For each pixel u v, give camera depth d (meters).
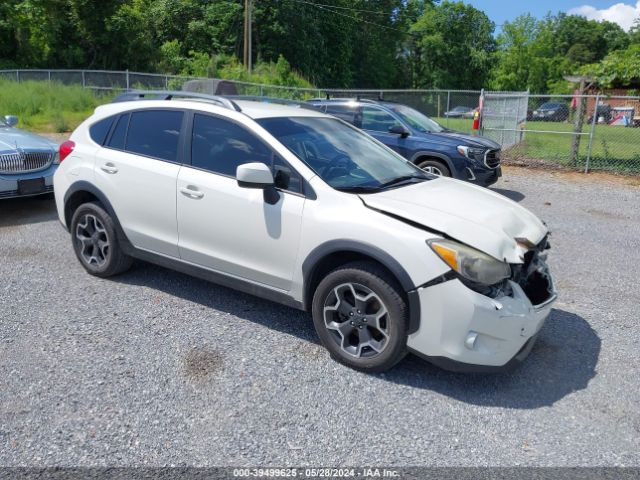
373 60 71.06
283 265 3.98
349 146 4.58
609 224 8.16
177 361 3.78
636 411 3.39
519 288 3.54
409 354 4.02
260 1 49.75
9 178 6.84
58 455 2.84
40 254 5.87
